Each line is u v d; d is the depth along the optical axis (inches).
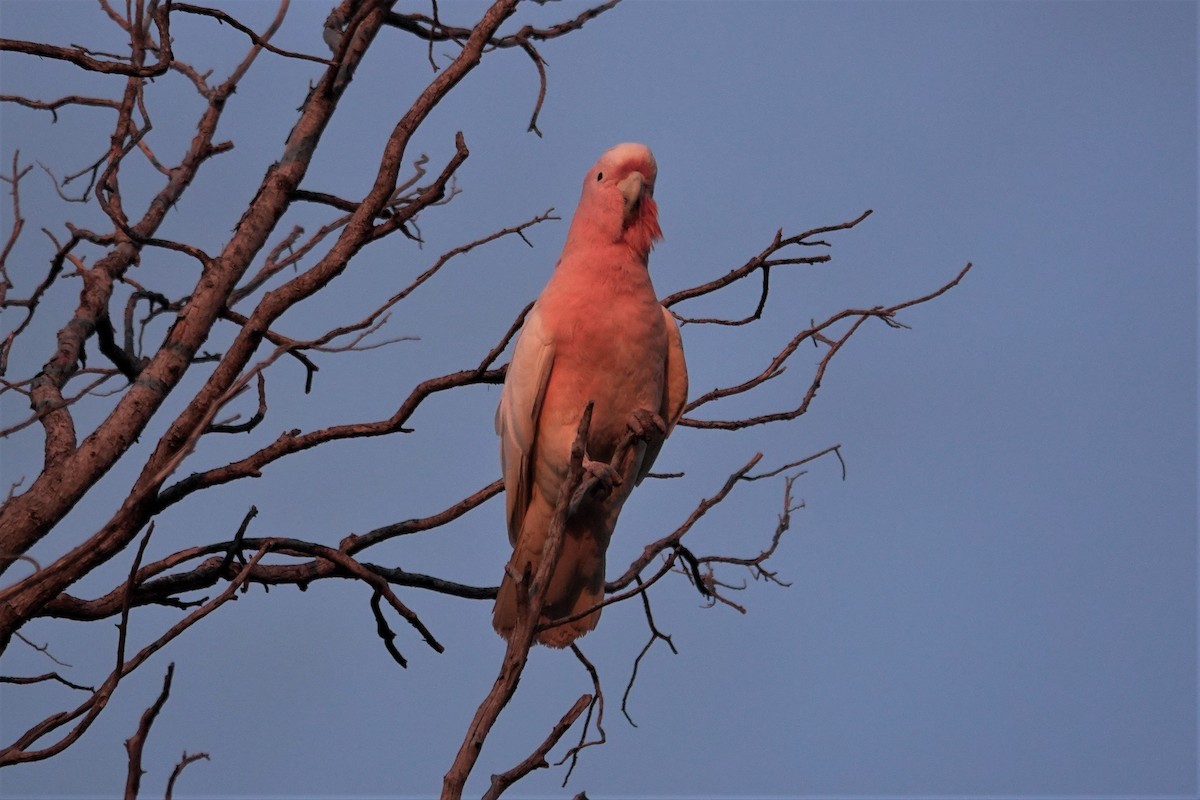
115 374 424.2
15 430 334.6
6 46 344.5
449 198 483.2
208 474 404.5
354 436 432.1
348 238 410.6
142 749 246.8
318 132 448.1
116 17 424.8
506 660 282.4
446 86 422.6
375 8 413.1
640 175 460.1
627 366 454.0
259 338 399.5
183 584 430.9
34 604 366.0
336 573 446.6
